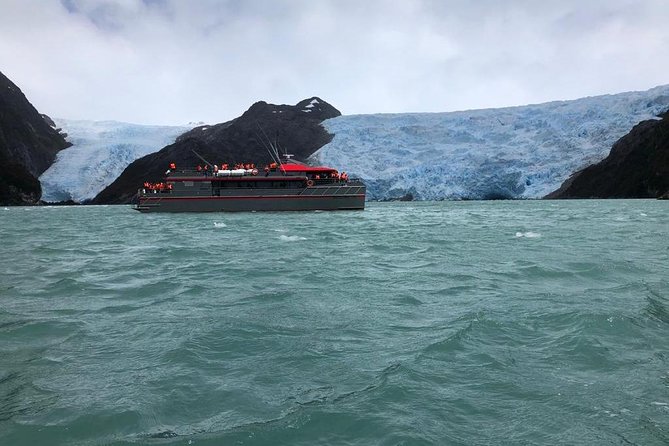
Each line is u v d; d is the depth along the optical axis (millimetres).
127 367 7555
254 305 11727
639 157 161750
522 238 28078
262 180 66188
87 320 10500
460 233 32188
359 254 21766
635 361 7516
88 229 43812
